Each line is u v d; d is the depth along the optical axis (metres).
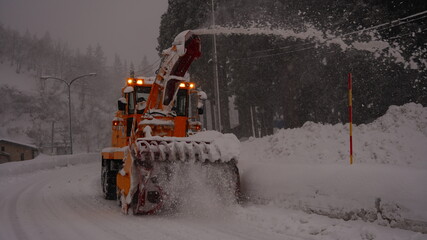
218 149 8.24
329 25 24.75
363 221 6.35
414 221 5.67
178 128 10.47
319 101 28.64
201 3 34.19
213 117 39.38
